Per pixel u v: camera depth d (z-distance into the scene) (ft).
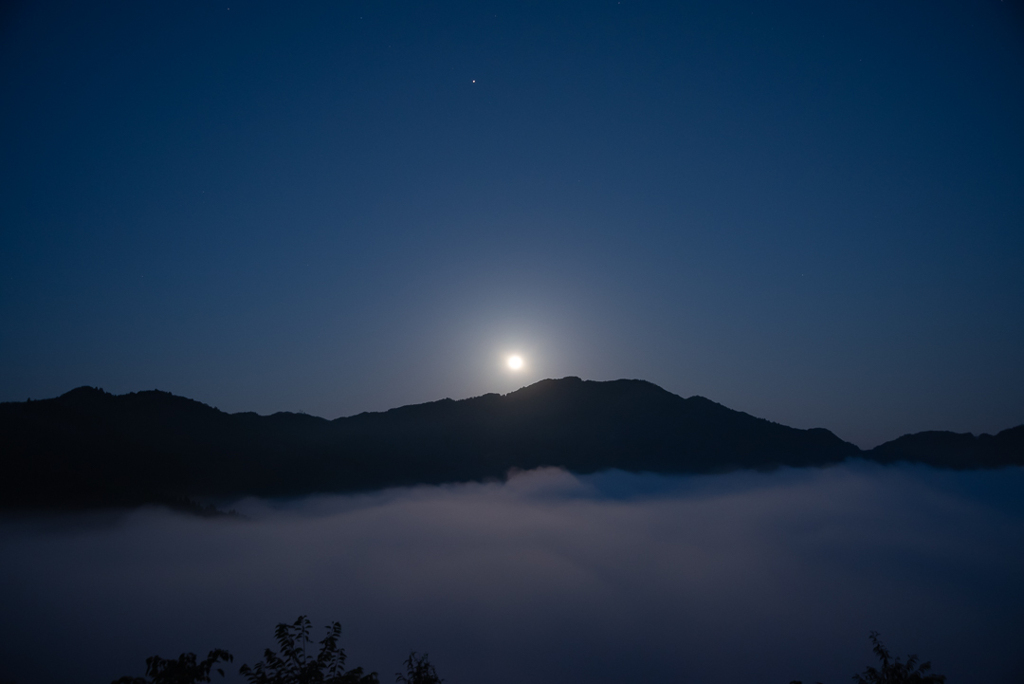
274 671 38.70
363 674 39.52
